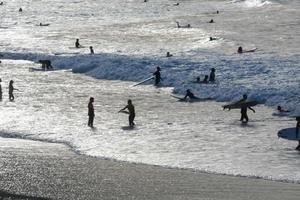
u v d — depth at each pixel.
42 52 153.25
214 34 176.38
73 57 140.12
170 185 51.00
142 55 139.50
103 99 99.81
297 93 93.31
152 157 62.56
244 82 104.75
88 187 49.88
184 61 126.75
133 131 75.56
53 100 98.50
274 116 84.06
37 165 57.81
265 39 160.88
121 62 128.50
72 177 53.31
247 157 62.31
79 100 98.69
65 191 48.47
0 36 186.38
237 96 96.12
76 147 67.31
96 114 86.88
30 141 70.69
